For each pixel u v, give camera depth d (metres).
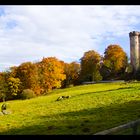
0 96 116.44
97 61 149.88
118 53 146.00
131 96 47.31
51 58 122.44
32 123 29.97
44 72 119.88
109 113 31.92
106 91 61.81
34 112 40.94
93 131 22.73
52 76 120.12
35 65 119.38
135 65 140.12
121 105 38.09
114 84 93.12
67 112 36.22
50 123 28.50
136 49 142.12
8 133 25.31
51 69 120.88
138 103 38.75
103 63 148.50
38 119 32.94
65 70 148.88
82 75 149.38
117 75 142.75
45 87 119.50
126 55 149.75
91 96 54.22
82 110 36.72
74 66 153.00
